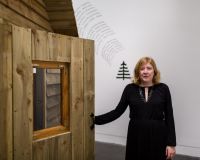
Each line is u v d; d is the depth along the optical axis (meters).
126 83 2.79
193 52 2.48
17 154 1.50
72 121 1.82
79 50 1.82
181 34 2.51
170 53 2.57
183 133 2.59
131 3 2.71
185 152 2.59
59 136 1.75
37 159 1.62
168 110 2.07
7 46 1.41
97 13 2.86
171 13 2.54
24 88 1.51
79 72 1.83
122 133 2.89
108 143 2.98
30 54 1.52
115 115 2.21
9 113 1.45
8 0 1.60
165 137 2.04
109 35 2.84
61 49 1.70
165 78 2.61
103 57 2.89
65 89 1.82
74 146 1.85
